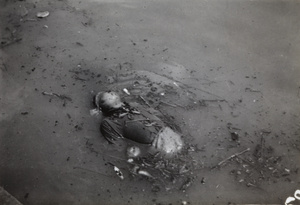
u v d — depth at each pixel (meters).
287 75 4.44
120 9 4.92
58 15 4.82
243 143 3.97
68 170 3.78
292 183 3.79
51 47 4.54
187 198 3.70
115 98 3.99
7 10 4.85
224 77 4.39
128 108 3.99
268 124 4.10
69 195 3.67
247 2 5.04
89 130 3.98
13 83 4.27
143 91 4.24
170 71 4.41
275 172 3.84
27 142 3.92
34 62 4.42
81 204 3.64
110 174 3.76
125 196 3.68
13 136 3.95
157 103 4.15
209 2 5.04
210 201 3.69
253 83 4.36
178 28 4.78
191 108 4.14
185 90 4.27
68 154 3.86
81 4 4.94
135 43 4.62
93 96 4.20
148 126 3.84
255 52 4.61
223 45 4.65
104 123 3.92
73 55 4.49
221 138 3.99
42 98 4.18
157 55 4.53
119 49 4.56
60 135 3.95
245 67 4.48
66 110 4.10
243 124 4.09
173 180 3.76
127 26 4.77
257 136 4.02
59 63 4.42
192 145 3.93
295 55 4.61
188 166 3.82
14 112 4.08
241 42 4.69
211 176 3.79
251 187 3.76
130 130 3.84
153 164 3.80
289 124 4.11
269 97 4.27
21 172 3.77
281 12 4.98
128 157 3.83
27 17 4.79
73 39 4.62
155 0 5.02
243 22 4.88
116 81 4.31
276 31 4.81
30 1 4.93
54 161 3.82
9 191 3.68
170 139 3.83
